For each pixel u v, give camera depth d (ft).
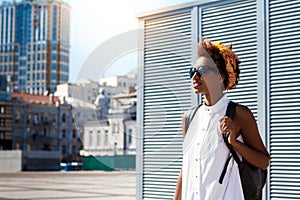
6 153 102.01
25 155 105.19
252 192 6.23
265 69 13.92
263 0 14.05
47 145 129.29
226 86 6.47
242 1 14.56
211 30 15.26
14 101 137.28
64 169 114.83
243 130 6.35
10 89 153.48
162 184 15.67
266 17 13.99
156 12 16.20
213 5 15.23
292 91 13.38
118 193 30.68
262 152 6.32
